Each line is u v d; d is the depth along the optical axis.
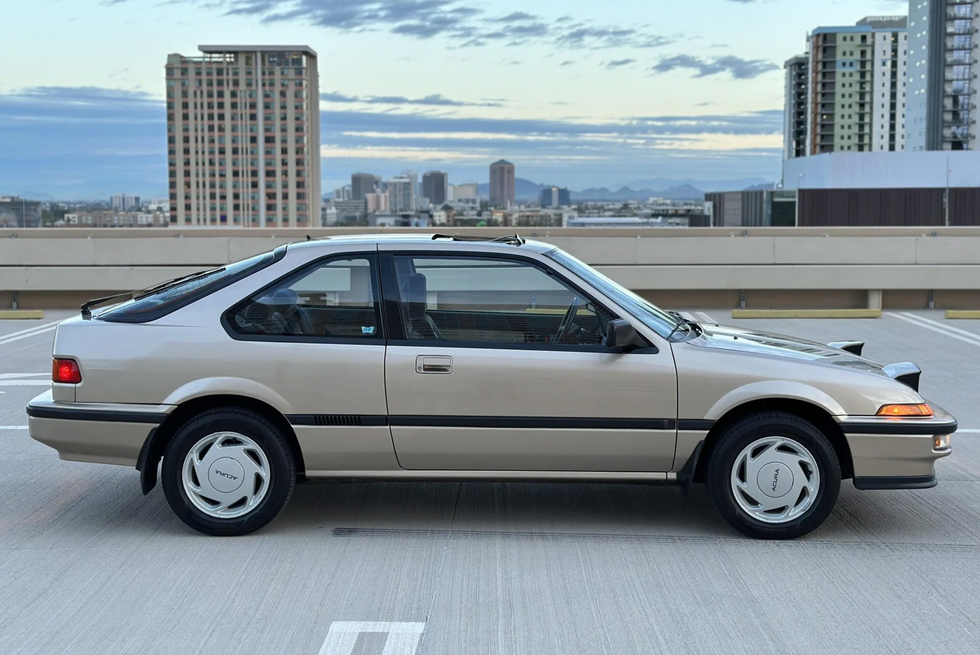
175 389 5.00
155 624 4.02
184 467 5.07
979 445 7.32
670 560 4.80
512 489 6.11
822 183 116.69
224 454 5.07
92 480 6.32
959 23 183.38
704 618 4.09
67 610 4.16
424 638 3.87
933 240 16.34
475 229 16.58
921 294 16.48
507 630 3.95
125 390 5.02
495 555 4.86
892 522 5.46
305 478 5.19
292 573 4.60
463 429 4.97
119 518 5.50
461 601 4.26
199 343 5.02
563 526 5.35
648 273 16.20
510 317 5.03
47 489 6.11
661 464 5.04
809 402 5.00
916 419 5.00
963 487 6.20
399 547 4.98
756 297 16.52
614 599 4.29
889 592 4.39
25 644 3.82
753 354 5.05
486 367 4.95
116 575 4.58
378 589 4.40
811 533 5.24
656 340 5.01
